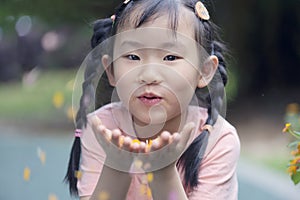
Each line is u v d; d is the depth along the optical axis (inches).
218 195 42.2
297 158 49.1
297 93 270.7
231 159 43.0
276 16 272.4
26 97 357.4
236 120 244.1
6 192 129.6
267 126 230.7
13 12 234.1
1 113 305.9
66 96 210.8
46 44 172.4
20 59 411.8
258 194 126.4
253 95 271.4
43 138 223.5
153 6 41.9
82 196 41.7
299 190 128.2
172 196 38.3
